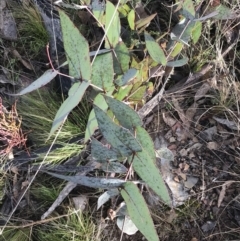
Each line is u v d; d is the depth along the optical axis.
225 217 0.67
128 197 0.51
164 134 0.71
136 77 0.63
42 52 0.75
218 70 0.71
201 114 0.71
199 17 0.67
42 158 0.68
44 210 0.69
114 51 0.60
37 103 0.69
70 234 0.65
